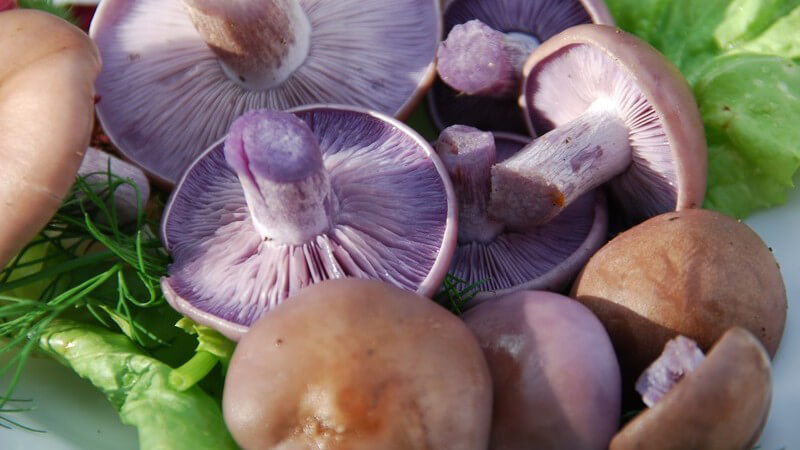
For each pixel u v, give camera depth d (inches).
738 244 13.3
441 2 17.1
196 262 14.2
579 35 14.6
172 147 16.2
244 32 14.9
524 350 12.9
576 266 14.7
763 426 12.5
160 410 13.8
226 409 12.6
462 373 12.4
